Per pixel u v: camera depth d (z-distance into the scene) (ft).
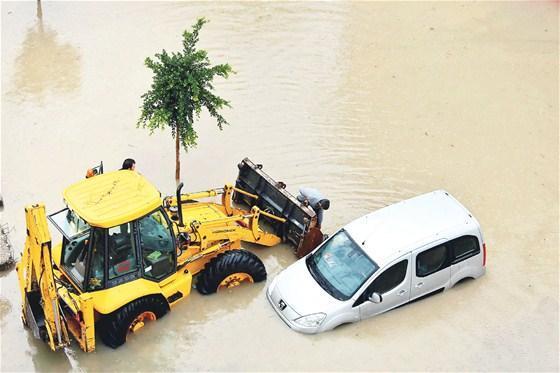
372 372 41.14
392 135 62.85
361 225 46.73
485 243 51.70
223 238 46.06
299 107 65.67
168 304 42.96
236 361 41.32
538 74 73.67
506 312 46.11
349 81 70.33
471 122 65.41
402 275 44.60
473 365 42.09
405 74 72.23
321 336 43.32
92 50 72.33
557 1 89.10
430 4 87.35
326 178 56.80
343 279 44.60
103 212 39.17
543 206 55.67
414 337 43.83
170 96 51.93
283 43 75.82
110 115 63.10
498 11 86.48
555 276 49.19
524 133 64.28
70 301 39.45
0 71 68.03
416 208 48.06
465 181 57.88
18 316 43.65
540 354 43.19
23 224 50.34
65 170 55.93
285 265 48.93
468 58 75.87
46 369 40.09
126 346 41.81
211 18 79.71
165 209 46.42
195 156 58.65
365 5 86.07
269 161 58.34
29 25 76.23
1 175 54.95
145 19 78.54
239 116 63.82
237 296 45.96
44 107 63.52
